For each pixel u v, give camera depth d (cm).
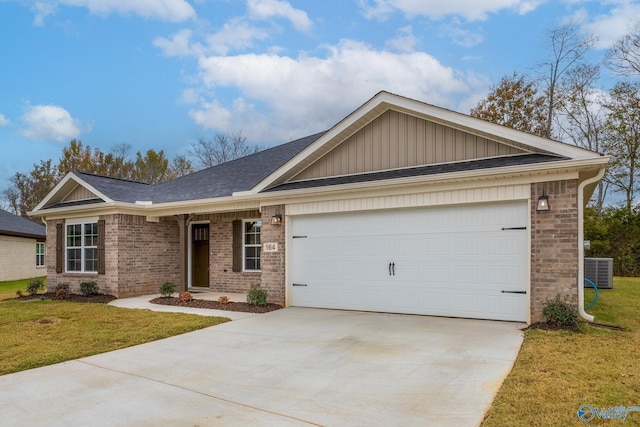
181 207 1279
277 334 770
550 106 2700
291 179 1134
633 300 1110
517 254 798
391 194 920
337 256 1011
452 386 481
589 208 2433
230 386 512
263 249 1107
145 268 1381
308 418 412
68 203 1489
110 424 414
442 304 874
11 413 447
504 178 794
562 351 592
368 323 830
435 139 933
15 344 737
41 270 2464
